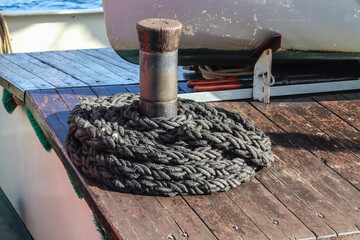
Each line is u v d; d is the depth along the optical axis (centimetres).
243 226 197
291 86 331
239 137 229
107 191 217
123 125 231
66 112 305
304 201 216
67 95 334
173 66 224
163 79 224
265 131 282
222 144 223
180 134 223
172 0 299
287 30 308
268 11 301
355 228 198
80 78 373
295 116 303
